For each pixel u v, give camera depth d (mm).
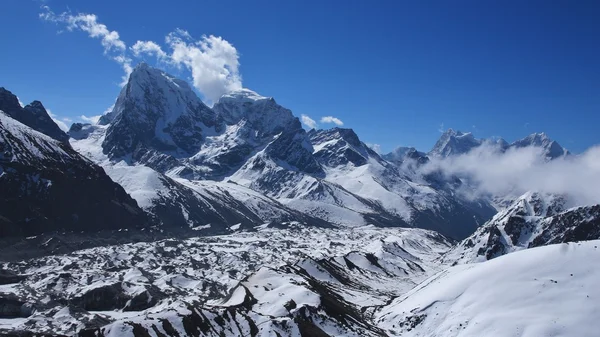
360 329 162625
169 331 130375
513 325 143250
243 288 191875
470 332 149000
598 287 151375
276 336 138000
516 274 169250
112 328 125500
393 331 172250
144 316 134250
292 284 187125
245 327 142125
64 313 187500
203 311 143250
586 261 164625
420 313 173625
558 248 175125
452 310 166625
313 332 146000
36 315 184750
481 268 183875
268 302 170250
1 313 193875
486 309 158125
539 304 151125
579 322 138750
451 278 191375
